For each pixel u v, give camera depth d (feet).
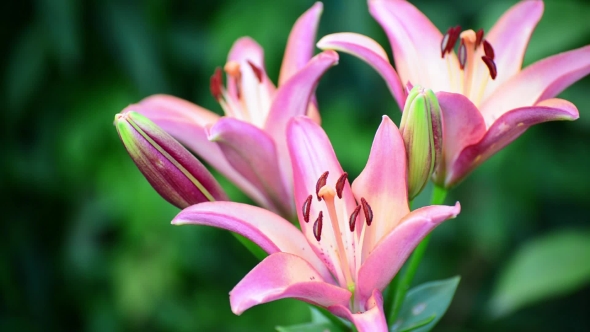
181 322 5.64
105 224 5.76
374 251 3.23
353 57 5.22
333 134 5.21
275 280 3.17
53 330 6.15
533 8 3.59
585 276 4.05
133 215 5.19
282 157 3.51
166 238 5.23
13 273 5.89
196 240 5.24
